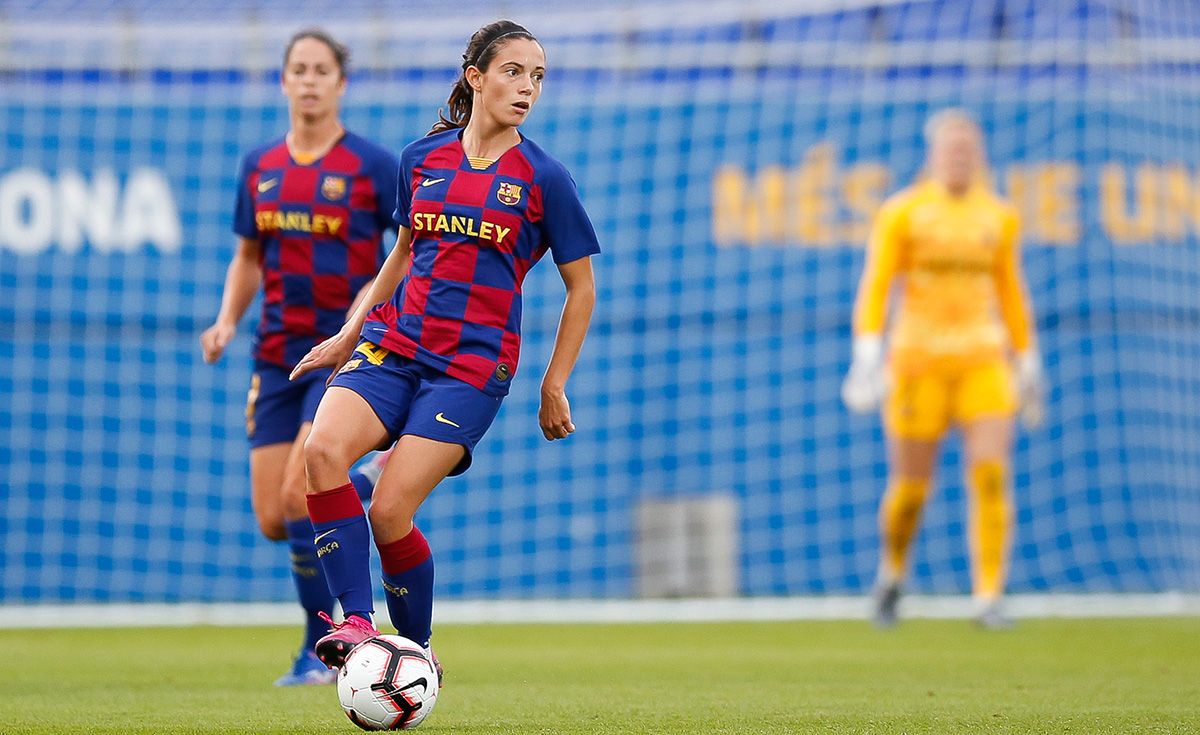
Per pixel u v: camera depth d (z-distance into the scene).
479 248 15.41
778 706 17.38
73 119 47.16
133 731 14.44
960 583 46.53
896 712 16.52
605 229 48.53
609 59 49.69
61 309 46.66
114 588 46.19
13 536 45.91
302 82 21.16
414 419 15.10
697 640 32.25
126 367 46.78
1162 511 46.47
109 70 49.88
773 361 47.53
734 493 47.22
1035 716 16.00
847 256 47.62
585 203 48.72
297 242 21.31
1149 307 46.88
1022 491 46.69
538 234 15.72
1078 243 46.84
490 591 46.78
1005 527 34.06
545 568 46.84
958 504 46.84
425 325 15.30
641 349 47.88
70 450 46.41
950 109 47.59
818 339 47.50
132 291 46.97
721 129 48.53
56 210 46.97
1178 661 25.14
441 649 29.59
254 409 21.80
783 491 47.16
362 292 21.48
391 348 15.37
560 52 51.44
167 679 22.02
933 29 51.59
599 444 47.44
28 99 46.97
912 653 27.53
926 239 32.97
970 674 22.58
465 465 15.37
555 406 15.84
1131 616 39.88
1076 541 46.38
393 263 16.27
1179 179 47.75
